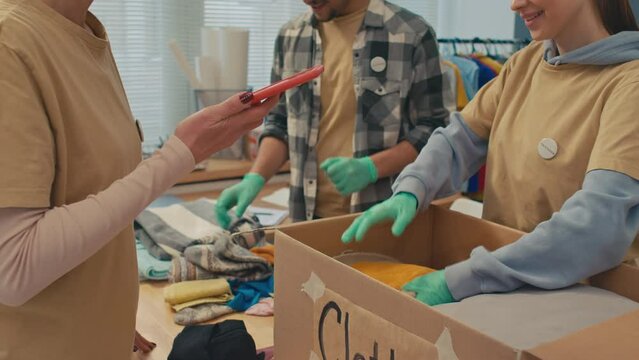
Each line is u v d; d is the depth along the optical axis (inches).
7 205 29.2
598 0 41.2
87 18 39.5
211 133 35.4
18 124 29.6
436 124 69.0
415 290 38.6
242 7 125.6
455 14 155.7
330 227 45.6
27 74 30.6
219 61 107.3
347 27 69.8
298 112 72.1
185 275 61.5
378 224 47.8
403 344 29.4
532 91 45.8
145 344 50.2
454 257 49.9
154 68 118.0
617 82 39.5
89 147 34.5
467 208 83.8
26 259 29.8
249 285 61.4
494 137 48.7
